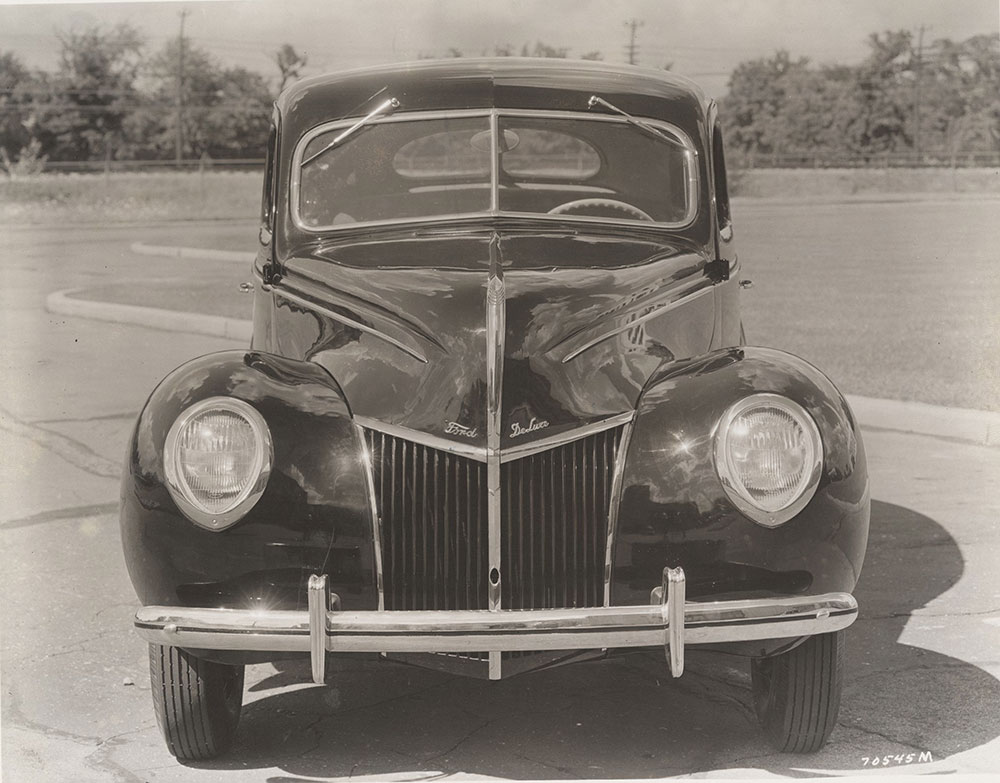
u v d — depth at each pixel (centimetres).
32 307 1395
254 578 305
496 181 430
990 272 1486
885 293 1295
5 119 4862
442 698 386
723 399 313
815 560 307
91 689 393
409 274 373
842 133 5131
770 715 338
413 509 312
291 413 315
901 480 638
